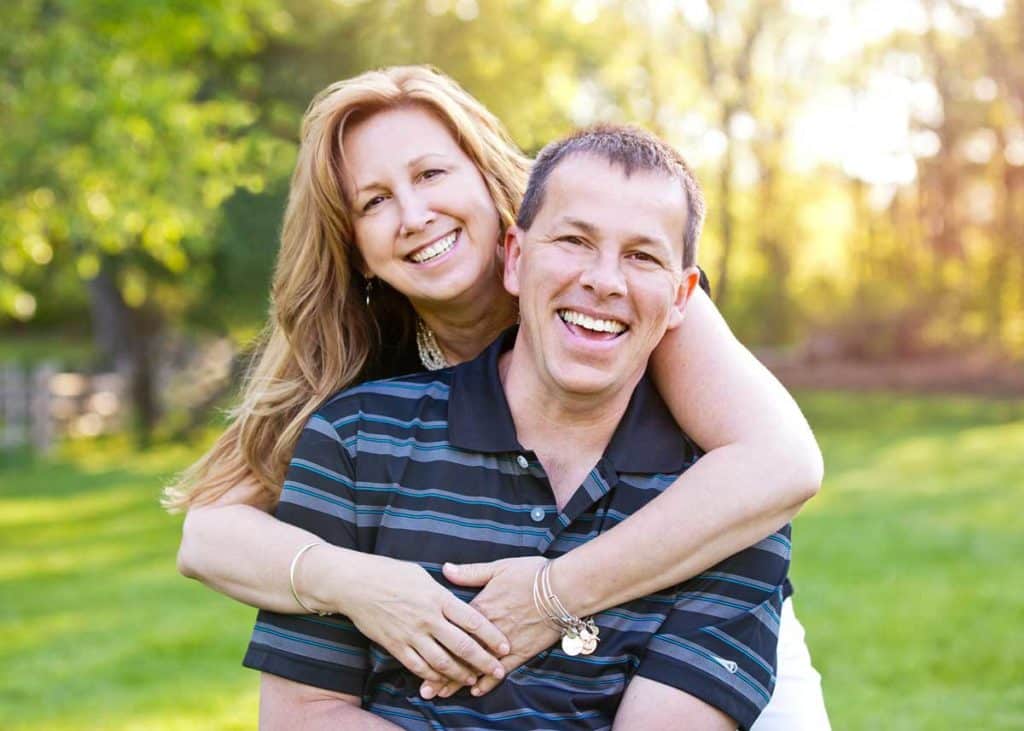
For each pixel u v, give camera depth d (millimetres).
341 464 2148
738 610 2061
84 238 10930
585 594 1996
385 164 2395
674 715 1988
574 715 2012
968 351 20875
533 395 2131
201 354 18500
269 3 12039
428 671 2018
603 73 19516
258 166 12930
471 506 2098
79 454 17125
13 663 6250
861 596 6957
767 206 24609
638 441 2133
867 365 20953
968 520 9180
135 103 9891
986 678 5453
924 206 22516
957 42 21875
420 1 15766
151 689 5672
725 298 23750
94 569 9078
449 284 2424
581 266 2006
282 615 2115
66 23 9945
